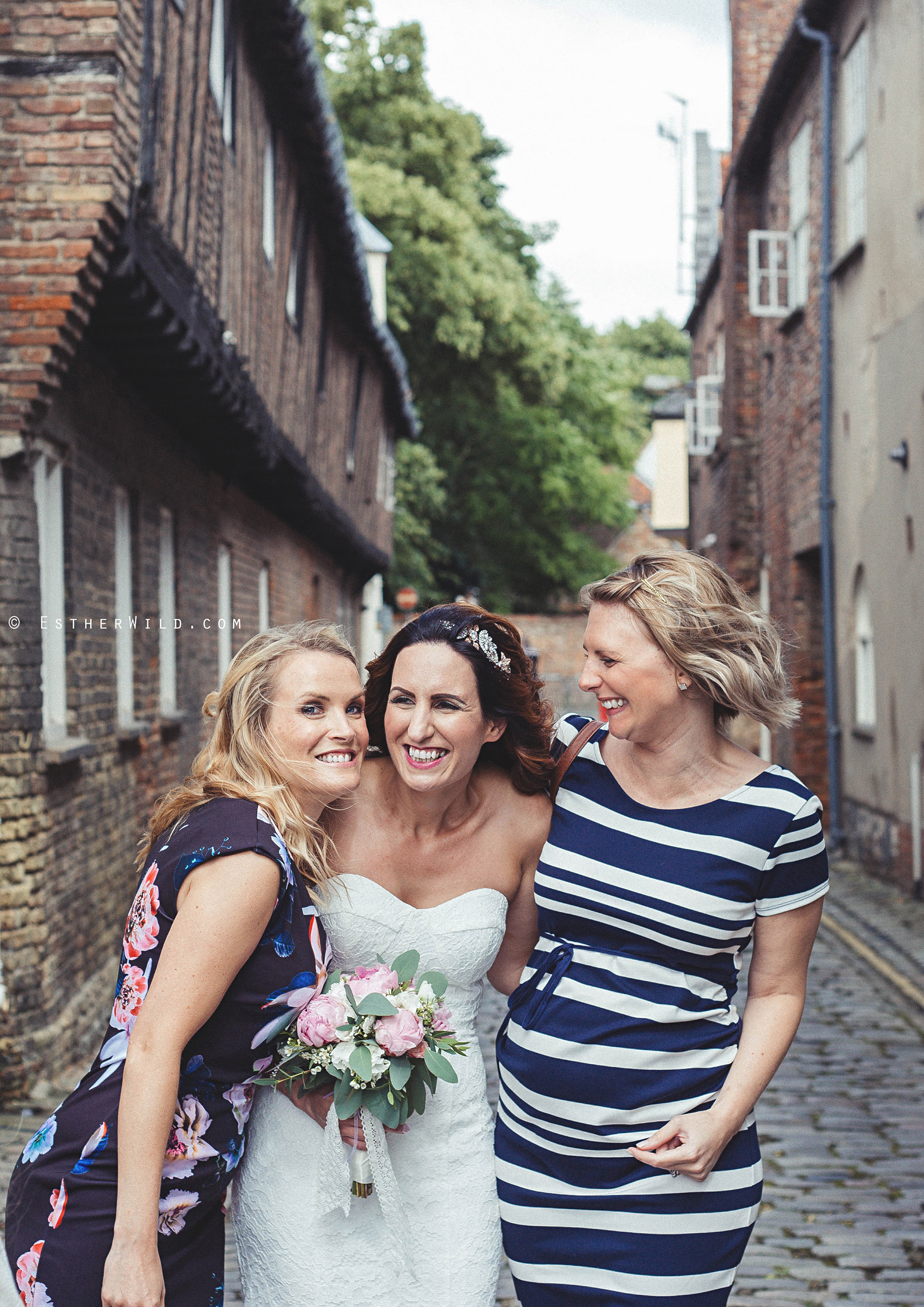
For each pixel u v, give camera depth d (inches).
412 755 99.1
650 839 96.3
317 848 97.9
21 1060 212.7
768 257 614.2
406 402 951.6
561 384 1338.6
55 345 220.2
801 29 523.5
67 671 255.6
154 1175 81.7
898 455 418.3
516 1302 149.9
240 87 370.3
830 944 351.6
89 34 222.5
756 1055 95.3
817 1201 177.3
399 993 91.5
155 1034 82.4
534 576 1638.8
